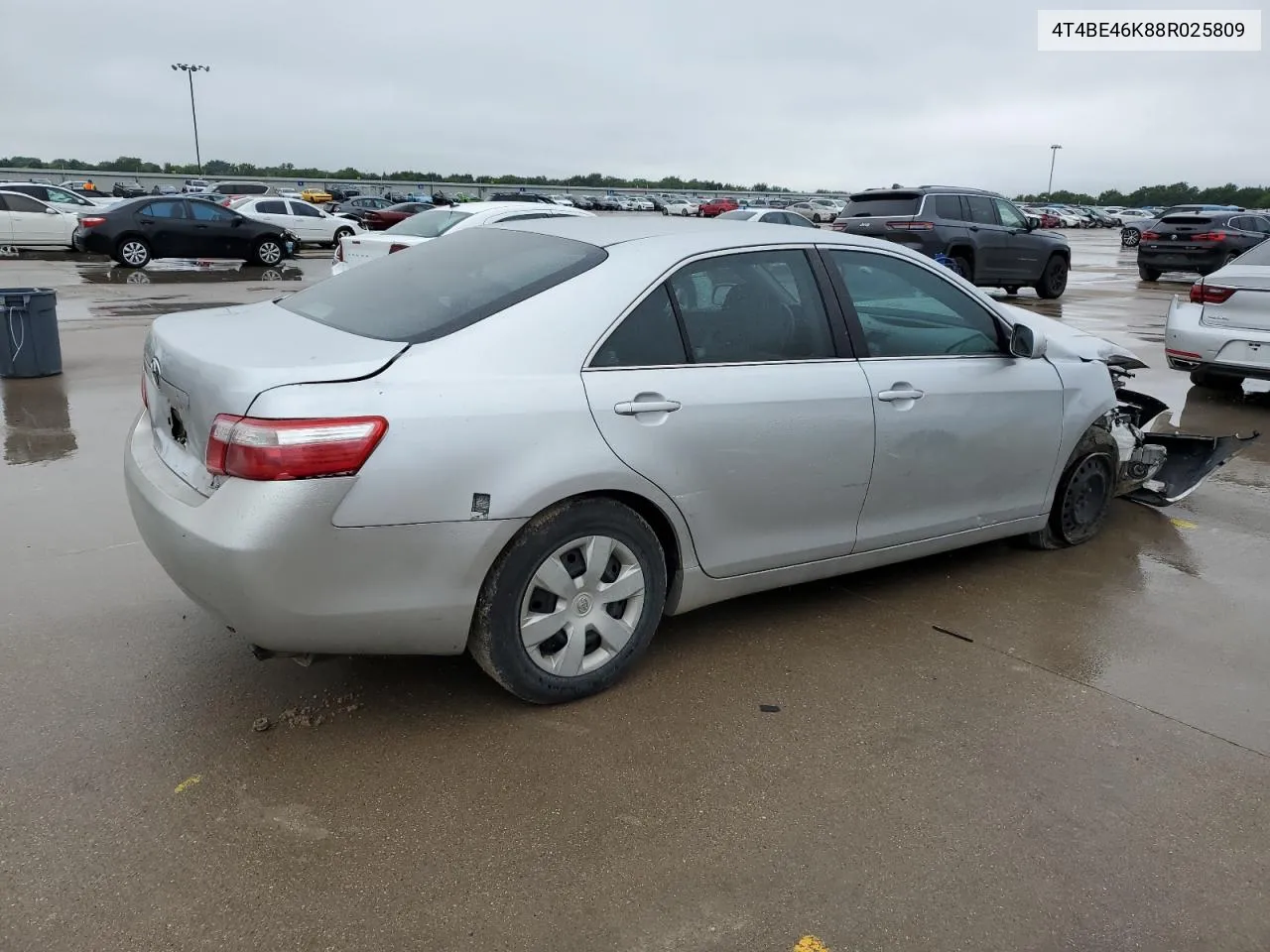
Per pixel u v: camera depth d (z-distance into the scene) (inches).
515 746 118.6
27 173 2477.9
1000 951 89.4
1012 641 152.6
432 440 108.3
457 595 113.8
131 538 182.5
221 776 110.3
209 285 679.7
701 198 3213.6
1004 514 173.9
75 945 85.6
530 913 91.6
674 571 135.9
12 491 209.6
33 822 101.2
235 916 89.7
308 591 106.0
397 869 96.7
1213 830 107.7
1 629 144.1
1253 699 136.3
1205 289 331.3
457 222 482.3
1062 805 111.0
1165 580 179.8
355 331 122.0
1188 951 90.4
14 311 325.1
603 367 122.3
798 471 139.8
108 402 299.0
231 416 104.9
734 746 120.5
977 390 161.2
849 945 89.4
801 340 142.5
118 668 133.6
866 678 138.8
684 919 91.7
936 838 104.5
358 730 120.9
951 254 614.9
